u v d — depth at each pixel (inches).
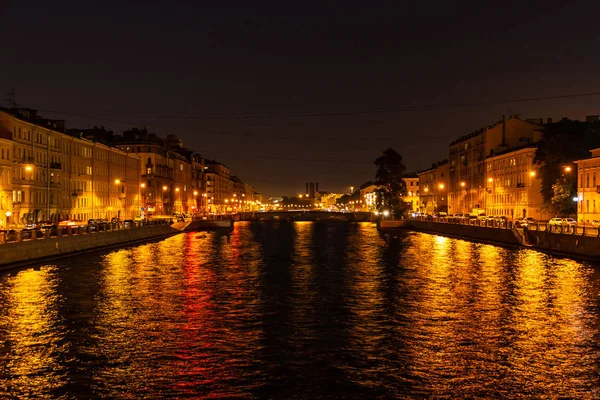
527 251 2559.1
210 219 5605.3
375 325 1146.7
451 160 6722.4
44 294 1449.3
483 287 1583.4
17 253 1915.6
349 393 794.8
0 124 2935.5
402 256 2492.6
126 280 1718.8
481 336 1066.7
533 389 810.2
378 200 5418.3
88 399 772.6
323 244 3361.2
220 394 790.5
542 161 3932.1
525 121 5157.5
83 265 2036.2
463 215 5142.7
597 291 1498.5
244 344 1013.2
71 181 3880.4
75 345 1002.1
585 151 3708.2
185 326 1138.0
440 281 1704.0
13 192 3029.0
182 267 2073.1
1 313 1232.2
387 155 5398.6
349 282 1702.8
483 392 799.7
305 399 775.1
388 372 873.5
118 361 919.7
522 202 4360.2
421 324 1155.3
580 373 871.1
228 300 1408.7
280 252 2775.6
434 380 841.5
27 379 840.9
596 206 3159.5
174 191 6865.2
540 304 1344.7
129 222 3366.1
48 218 3282.5
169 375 858.8
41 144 3410.4
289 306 1334.9
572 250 2230.6
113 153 4813.0
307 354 956.6
